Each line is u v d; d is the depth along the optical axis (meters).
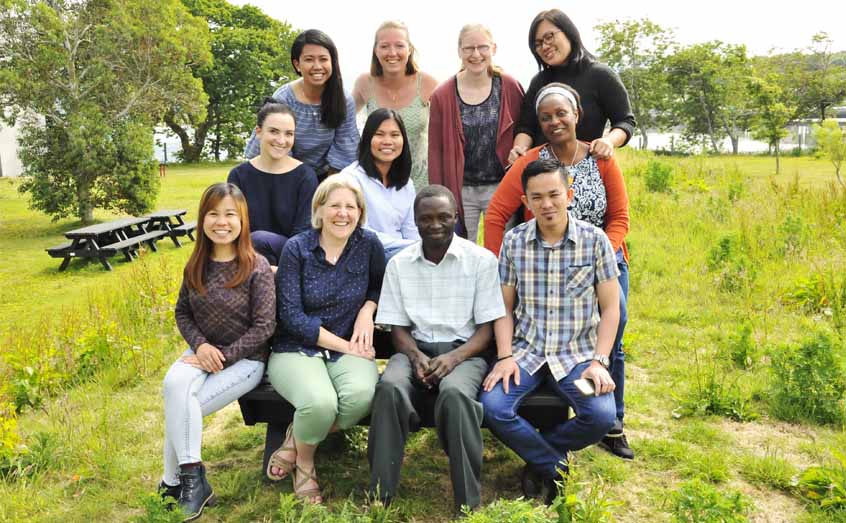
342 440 3.94
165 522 2.94
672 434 4.05
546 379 3.45
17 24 15.68
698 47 44.00
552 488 3.30
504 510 2.78
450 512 3.30
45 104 15.87
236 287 3.39
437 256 3.47
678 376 4.90
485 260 3.47
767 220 9.44
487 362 3.54
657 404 4.46
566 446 3.32
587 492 3.41
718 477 3.50
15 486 3.64
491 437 4.02
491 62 4.54
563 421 3.46
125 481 3.67
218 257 3.45
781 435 4.00
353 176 3.89
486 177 4.73
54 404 4.77
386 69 4.93
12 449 3.89
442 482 3.58
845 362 4.38
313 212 3.53
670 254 8.46
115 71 17.19
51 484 3.68
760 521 3.17
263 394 3.42
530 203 3.36
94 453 3.92
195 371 3.27
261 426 4.31
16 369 5.21
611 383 3.23
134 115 17.55
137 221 12.87
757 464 3.59
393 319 3.49
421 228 3.36
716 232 9.41
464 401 3.09
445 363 3.28
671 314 6.23
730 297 6.63
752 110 41.19
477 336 3.45
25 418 4.77
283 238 4.14
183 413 3.19
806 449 3.80
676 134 55.09
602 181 3.78
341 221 3.43
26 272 11.50
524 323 3.49
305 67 4.62
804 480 3.37
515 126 4.57
